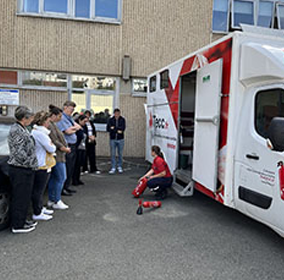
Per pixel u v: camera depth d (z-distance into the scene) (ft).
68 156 18.37
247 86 13.25
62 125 17.61
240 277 9.89
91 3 33.14
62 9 32.94
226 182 13.74
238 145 13.38
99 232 13.38
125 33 33.83
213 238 13.07
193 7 34.58
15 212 12.75
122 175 26.20
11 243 11.98
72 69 33.35
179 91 19.15
